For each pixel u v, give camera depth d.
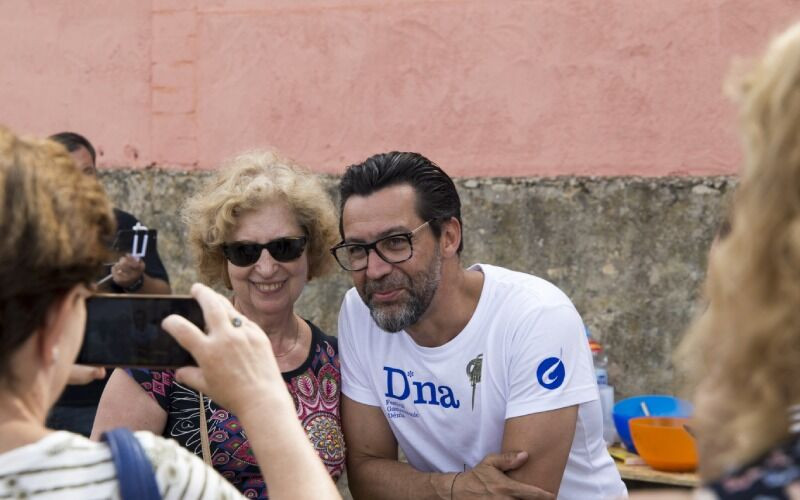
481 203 4.69
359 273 2.63
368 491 2.80
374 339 2.81
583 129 4.54
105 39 5.36
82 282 1.33
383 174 2.60
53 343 1.30
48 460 1.26
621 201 4.47
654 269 4.43
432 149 4.79
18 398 1.29
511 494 2.55
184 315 1.72
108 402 2.55
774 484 0.99
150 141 5.30
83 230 1.31
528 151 4.63
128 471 1.28
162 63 5.25
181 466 1.33
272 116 5.07
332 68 4.95
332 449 2.77
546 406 2.57
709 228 4.36
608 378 4.49
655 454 3.60
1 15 5.56
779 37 1.10
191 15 5.19
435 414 2.73
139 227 4.21
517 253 4.64
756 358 1.03
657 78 4.43
